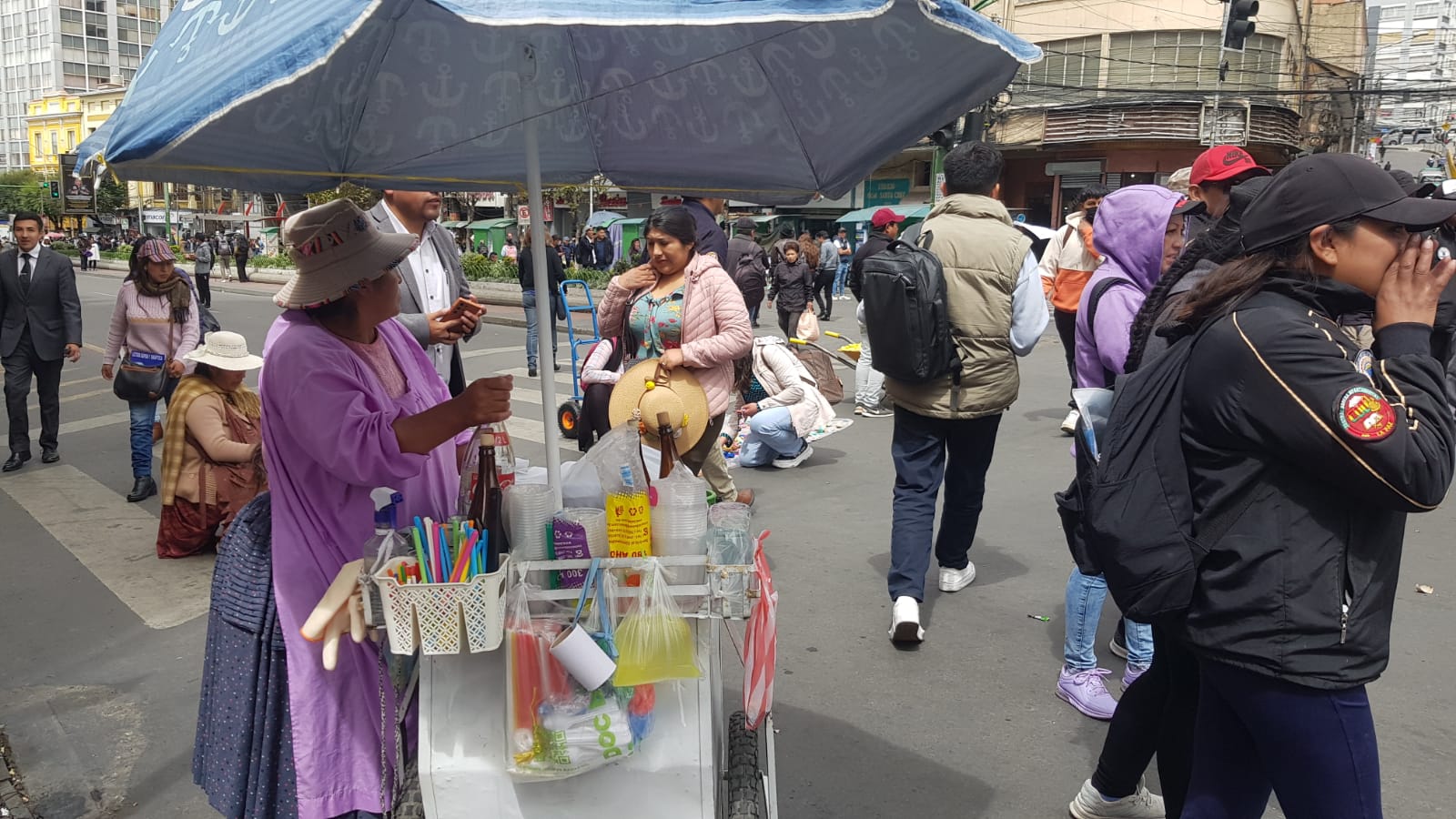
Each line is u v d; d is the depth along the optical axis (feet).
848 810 9.49
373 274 6.70
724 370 13.66
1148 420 6.20
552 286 37.22
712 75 8.41
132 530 18.65
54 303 23.31
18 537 18.19
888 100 7.88
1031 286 12.21
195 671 12.78
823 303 61.05
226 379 17.02
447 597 5.80
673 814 6.39
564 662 5.84
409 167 8.45
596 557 6.30
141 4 327.06
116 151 5.08
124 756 10.71
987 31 5.87
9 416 23.41
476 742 6.28
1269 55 92.02
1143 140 90.12
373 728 6.94
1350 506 5.65
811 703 11.57
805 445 22.90
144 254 19.99
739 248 31.45
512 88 8.36
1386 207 5.45
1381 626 5.71
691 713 6.31
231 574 7.04
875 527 18.15
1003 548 16.76
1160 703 8.28
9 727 11.32
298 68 4.49
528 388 33.71
